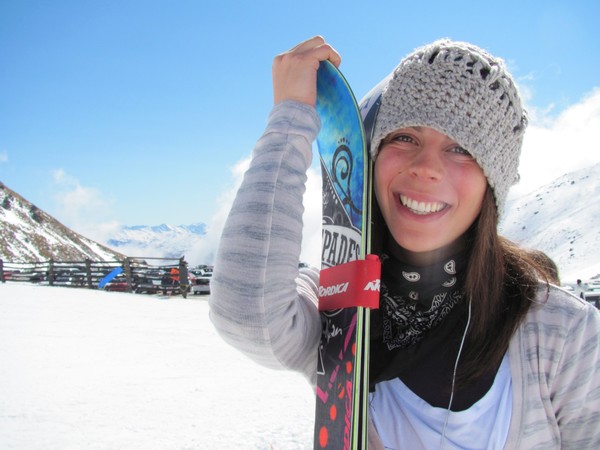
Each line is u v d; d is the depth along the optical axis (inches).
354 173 59.0
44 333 329.1
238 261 51.7
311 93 57.8
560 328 50.8
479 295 52.3
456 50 53.4
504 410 50.1
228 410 175.0
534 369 50.5
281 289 52.1
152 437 149.0
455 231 53.2
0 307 458.3
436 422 51.1
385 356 55.2
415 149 53.9
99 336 325.7
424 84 53.0
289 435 150.5
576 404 50.5
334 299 57.4
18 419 162.9
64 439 146.6
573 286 562.6
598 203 7431.1
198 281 775.1
